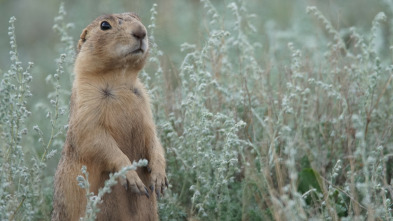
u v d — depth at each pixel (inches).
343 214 375.6
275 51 589.9
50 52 751.7
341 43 502.0
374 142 435.2
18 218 363.6
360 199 394.6
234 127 379.2
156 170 366.3
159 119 445.1
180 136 425.4
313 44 594.6
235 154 395.2
